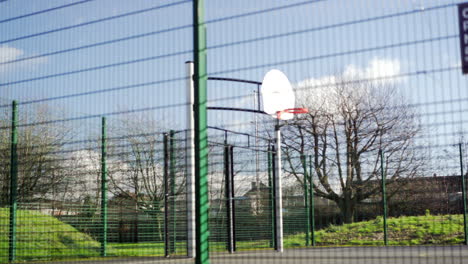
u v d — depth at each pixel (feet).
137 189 32.19
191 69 23.68
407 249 34.81
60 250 28.78
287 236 41.57
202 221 12.14
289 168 41.32
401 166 30.14
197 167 12.16
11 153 25.76
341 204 46.19
